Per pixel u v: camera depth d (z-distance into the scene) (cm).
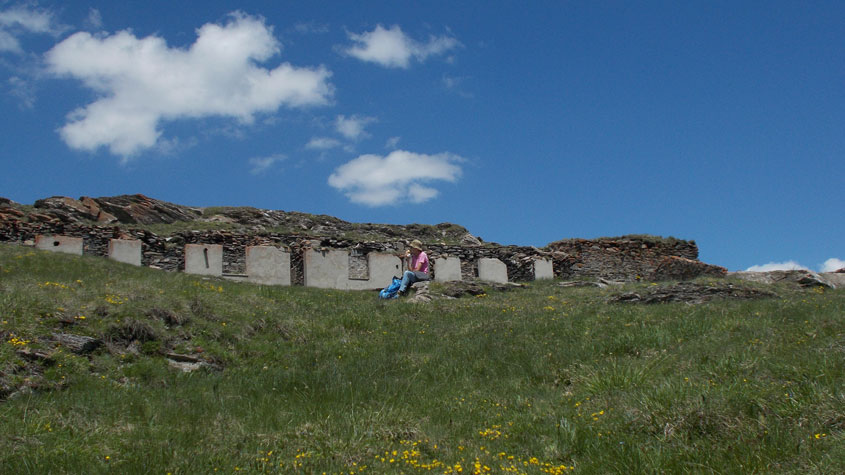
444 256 2695
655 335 1385
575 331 1536
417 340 1530
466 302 2042
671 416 877
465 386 1201
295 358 1390
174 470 790
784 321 1476
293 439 909
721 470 747
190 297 1584
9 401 974
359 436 919
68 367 1127
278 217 3434
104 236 2500
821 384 938
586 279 2928
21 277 1593
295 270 2591
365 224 3581
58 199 2803
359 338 1562
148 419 966
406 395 1140
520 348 1419
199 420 977
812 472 714
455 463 850
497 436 943
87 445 854
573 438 887
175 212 3127
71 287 1483
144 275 1911
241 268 2652
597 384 1080
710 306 1756
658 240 3347
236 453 862
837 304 1652
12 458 792
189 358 1292
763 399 900
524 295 2267
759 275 2558
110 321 1303
